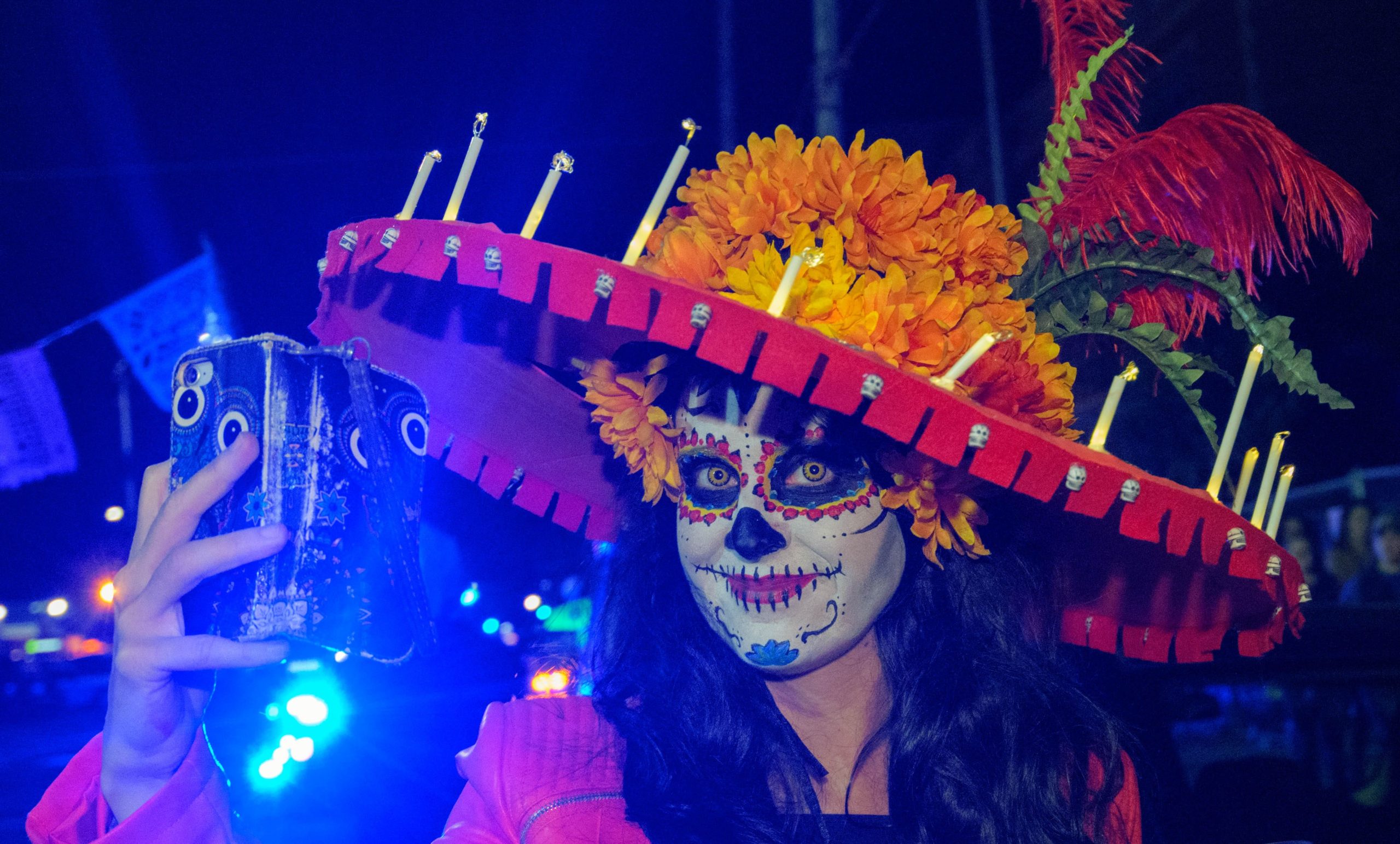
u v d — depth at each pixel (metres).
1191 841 2.88
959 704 1.72
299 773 6.65
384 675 6.93
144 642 1.34
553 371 1.99
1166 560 1.84
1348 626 3.40
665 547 1.85
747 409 1.63
